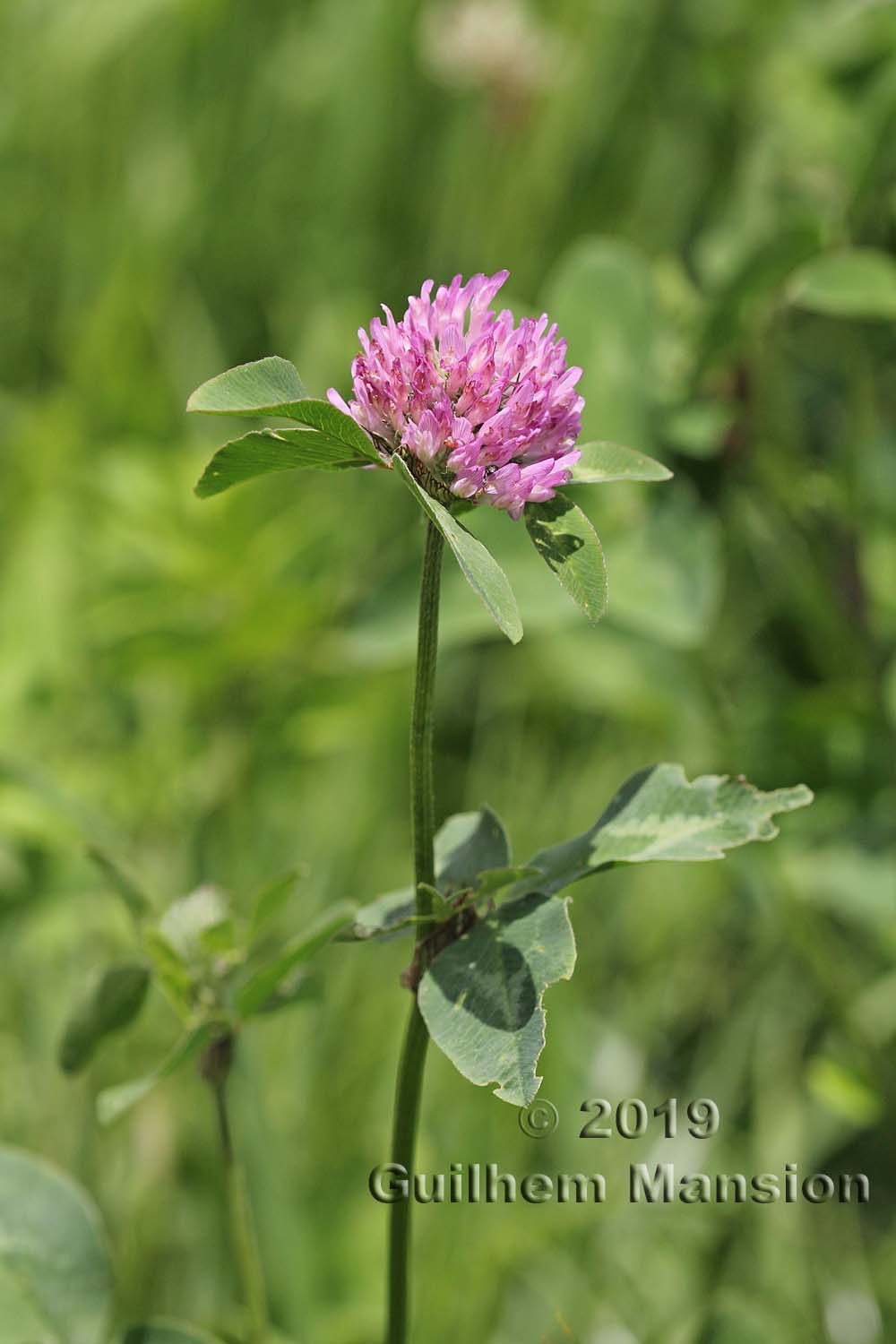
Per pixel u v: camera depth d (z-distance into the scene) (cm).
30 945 75
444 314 54
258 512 83
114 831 81
